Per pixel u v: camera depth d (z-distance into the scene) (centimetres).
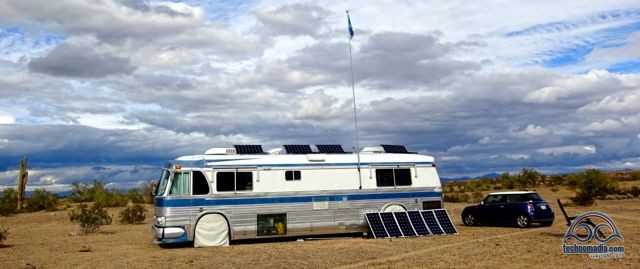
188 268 1151
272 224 1627
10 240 1903
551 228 1789
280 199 1645
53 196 4309
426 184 1839
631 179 6500
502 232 1723
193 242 1547
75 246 1678
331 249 1411
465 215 2067
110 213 3353
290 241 1661
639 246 1277
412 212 1745
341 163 1745
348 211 1717
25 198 4072
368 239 1650
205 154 1628
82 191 4788
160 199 1556
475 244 1426
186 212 1544
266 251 1398
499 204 1939
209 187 1576
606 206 2761
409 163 1834
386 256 1257
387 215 1708
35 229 2388
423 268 1062
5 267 1235
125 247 1620
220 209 1576
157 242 1526
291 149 1747
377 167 1784
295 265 1151
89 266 1226
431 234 1695
